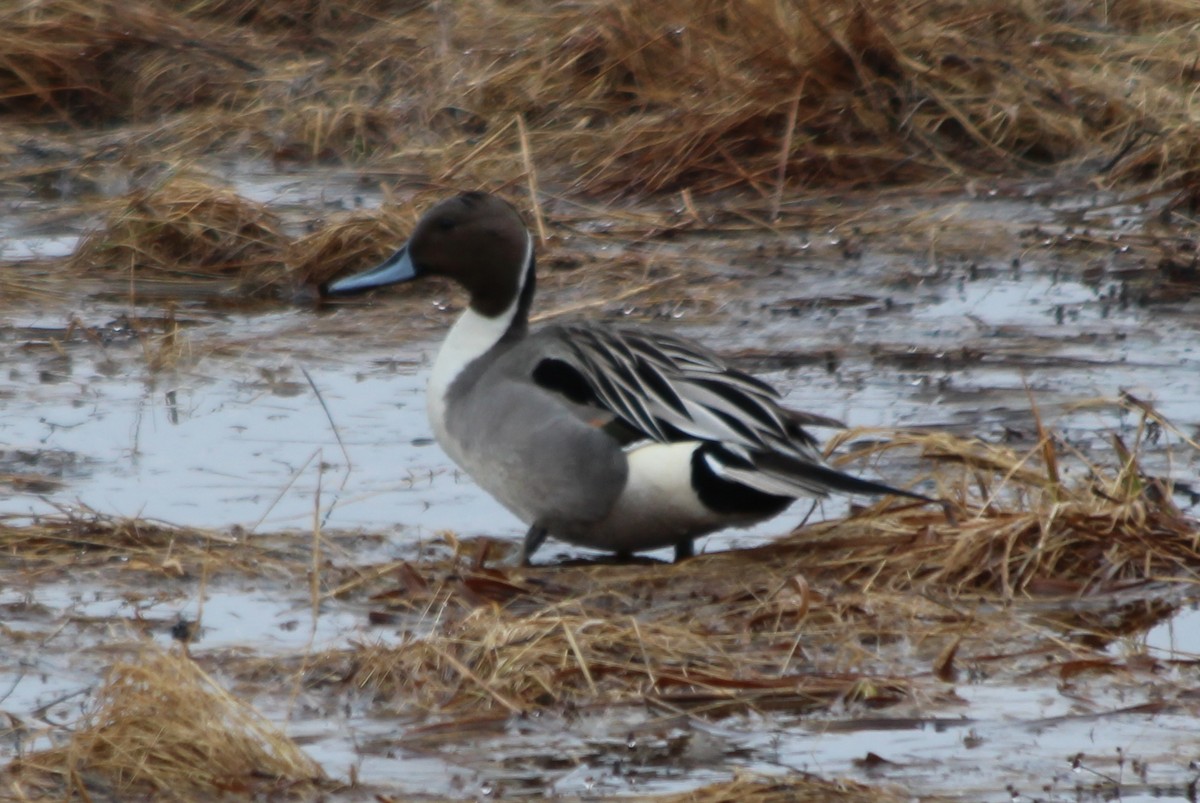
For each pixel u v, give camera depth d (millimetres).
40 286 15320
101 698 7340
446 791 6785
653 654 7988
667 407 9125
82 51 20516
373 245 15352
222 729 7023
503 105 19016
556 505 9273
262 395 12594
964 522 9328
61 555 9492
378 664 7820
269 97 19969
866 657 8039
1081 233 16109
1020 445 11133
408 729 7363
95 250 15906
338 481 10812
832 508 10242
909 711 7461
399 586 9008
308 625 8570
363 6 22094
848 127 18000
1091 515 9203
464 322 10023
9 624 8547
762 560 9328
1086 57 19078
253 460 11195
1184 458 10820
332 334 14070
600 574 9219
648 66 18922
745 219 16719
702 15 19125
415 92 19688
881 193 17406
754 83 18125
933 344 13500
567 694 7625
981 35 19000
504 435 9352
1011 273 15312
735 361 13227
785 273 15352
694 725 7348
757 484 8883
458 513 10305
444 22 20953
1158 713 7410
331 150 18906
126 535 9695
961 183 17547
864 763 6961
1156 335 13617
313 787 6816
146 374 13094
